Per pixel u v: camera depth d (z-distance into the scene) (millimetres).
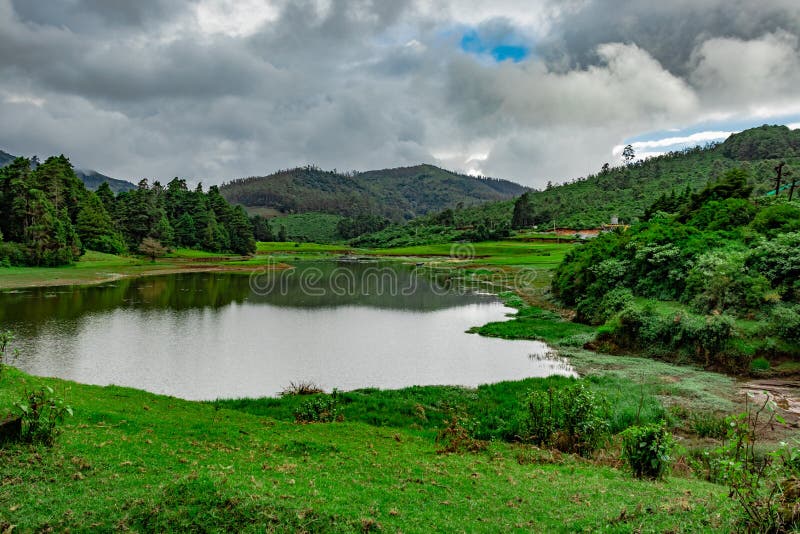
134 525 7289
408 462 12539
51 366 27625
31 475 8625
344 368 29266
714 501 9273
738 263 31094
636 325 32406
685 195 77875
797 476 7246
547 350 33688
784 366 25469
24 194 80188
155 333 37344
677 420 19562
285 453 12516
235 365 29391
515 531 8148
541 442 15883
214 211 148375
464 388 24891
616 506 9336
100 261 92750
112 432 12094
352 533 7539
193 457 11016
